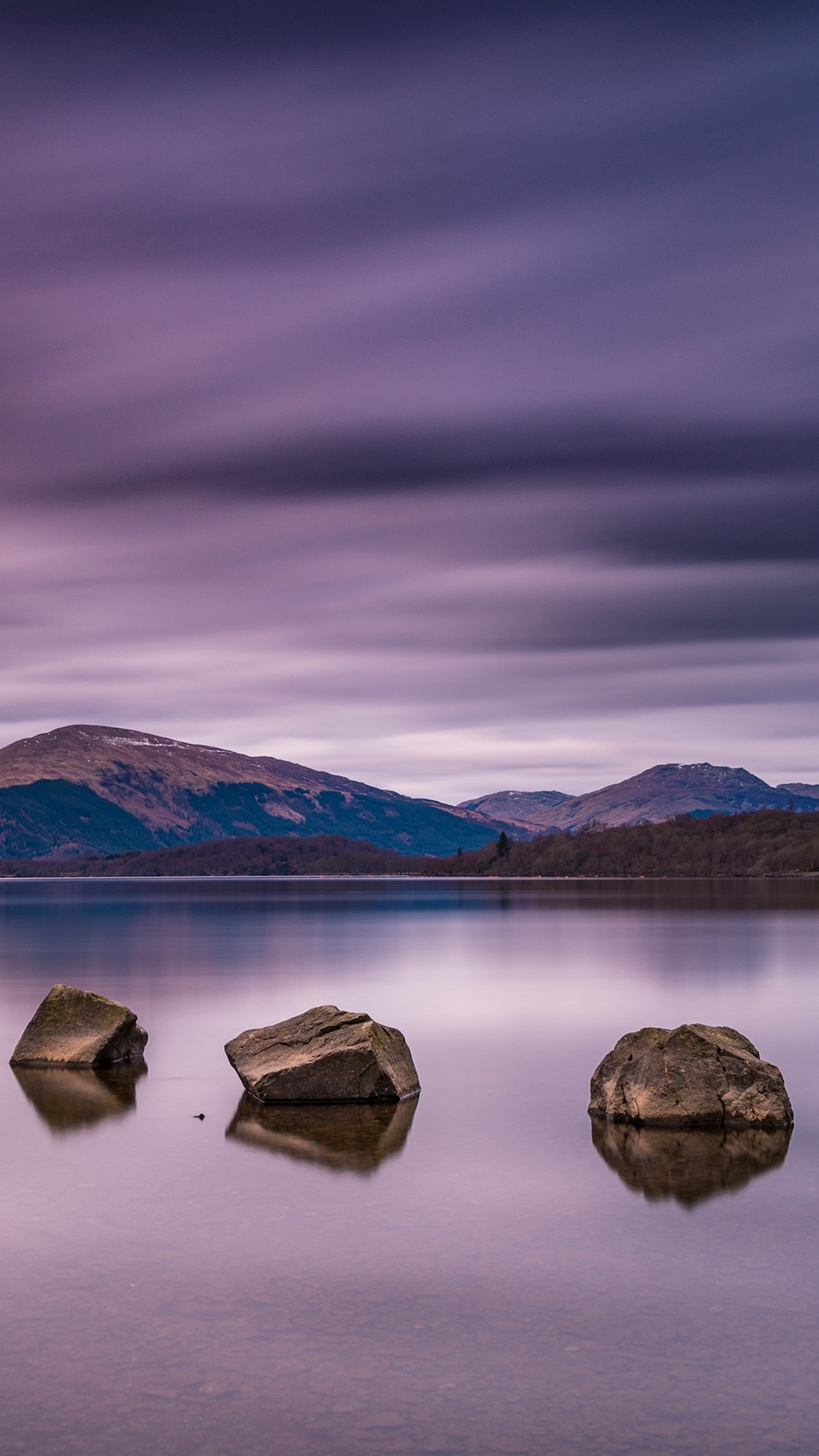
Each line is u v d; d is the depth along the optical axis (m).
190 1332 15.41
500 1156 23.38
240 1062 29.72
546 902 180.38
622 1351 14.90
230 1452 12.69
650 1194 20.91
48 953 80.56
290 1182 21.67
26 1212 19.98
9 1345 15.06
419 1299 16.38
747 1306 16.14
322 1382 14.16
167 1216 19.72
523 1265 17.59
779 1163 22.77
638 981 57.81
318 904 185.38
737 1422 13.27
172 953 80.25
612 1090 26.84
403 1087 28.92
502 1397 13.80
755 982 57.06
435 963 70.62
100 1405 13.62
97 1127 25.97
